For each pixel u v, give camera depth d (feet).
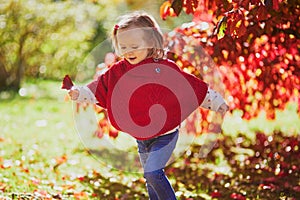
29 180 22.34
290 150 28.43
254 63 22.11
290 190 21.81
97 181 23.50
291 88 22.74
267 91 23.07
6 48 56.34
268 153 28.60
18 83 57.62
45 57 58.90
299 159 26.81
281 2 18.42
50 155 29.04
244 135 34.58
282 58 21.80
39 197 19.49
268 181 23.32
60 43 58.13
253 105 23.68
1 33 55.16
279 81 22.66
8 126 37.93
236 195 20.89
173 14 20.36
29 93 55.01
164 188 15.11
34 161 27.04
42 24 56.29
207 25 22.56
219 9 18.34
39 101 50.72
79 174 24.73
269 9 18.58
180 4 18.04
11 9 54.90
